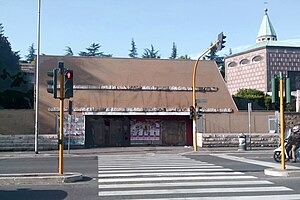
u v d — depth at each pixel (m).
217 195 10.20
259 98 43.06
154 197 9.98
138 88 34.81
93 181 12.80
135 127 35.03
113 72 35.03
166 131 35.34
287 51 60.19
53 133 32.72
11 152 28.70
